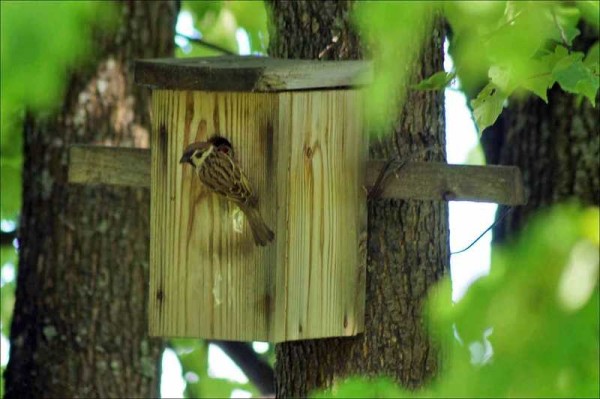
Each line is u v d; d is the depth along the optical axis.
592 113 13.17
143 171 11.05
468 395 10.86
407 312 10.96
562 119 13.30
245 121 10.07
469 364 11.02
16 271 15.77
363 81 10.49
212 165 9.91
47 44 13.16
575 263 11.25
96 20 13.69
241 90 9.91
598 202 13.10
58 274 13.91
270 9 11.77
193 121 10.25
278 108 9.96
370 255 10.98
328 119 10.38
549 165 13.34
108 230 13.93
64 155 13.96
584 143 13.20
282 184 10.02
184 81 10.09
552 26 10.47
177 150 10.30
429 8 10.66
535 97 13.47
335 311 10.59
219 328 10.23
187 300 10.30
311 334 10.40
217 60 10.45
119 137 14.01
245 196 9.94
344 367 10.96
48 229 13.97
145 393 14.07
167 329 10.38
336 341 11.01
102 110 13.97
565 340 10.95
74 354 13.88
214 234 10.21
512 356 10.97
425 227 11.03
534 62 10.16
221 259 10.20
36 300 13.98
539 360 10.93
